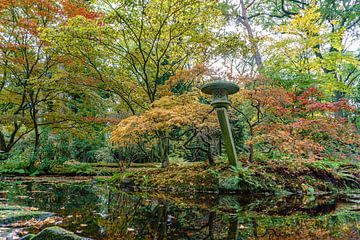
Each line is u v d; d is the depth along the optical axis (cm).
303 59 975
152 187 575
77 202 393
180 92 850
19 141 1080
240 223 261
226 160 618
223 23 815
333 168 596
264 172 527
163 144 729
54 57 866
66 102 1046
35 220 265
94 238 210
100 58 876
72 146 1116
